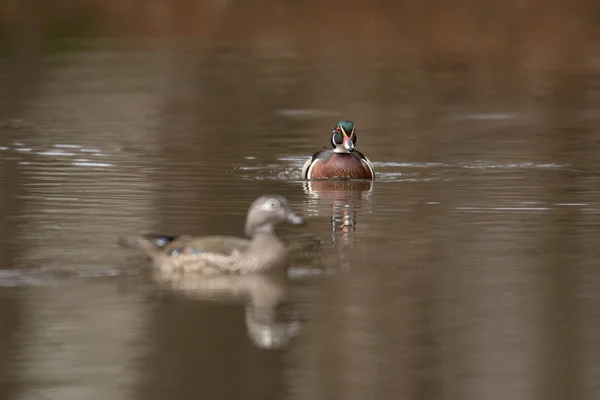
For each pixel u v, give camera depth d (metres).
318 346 10.84
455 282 13.02
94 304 12.06
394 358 10.56
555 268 13.66
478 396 9.66
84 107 29.81
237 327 11.34
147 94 32.44
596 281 13.03
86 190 18.92
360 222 16.52
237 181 20.16
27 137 24.97
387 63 40.34
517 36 48.19
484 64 40.12
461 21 53.09
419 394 9.73
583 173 20.98
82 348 10.78
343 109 30.27
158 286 12.77
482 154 23.36
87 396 9.66
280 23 53.06
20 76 35.97
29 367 10.30
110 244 14.71
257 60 40.84
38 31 48.88
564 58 41.78
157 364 10.38
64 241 14.87
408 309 11.95
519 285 12.86
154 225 16.03
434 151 23.75
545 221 16.56
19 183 19.50
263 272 13.23
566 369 10.26
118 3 58.88
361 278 13.18
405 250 14.59
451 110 30.09
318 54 42.81
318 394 9.68
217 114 29.19
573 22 52.28
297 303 12.14
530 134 26.08
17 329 11.25
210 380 10.02
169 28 51.09
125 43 45.69
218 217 16.73
